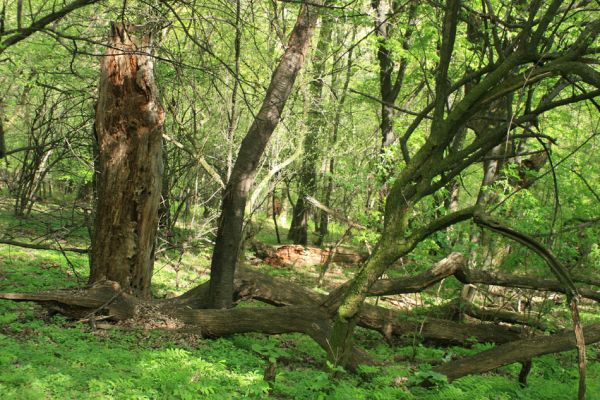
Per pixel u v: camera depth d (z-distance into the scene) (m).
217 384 7.33
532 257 12.72
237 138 16.34
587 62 7.19
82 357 7.76
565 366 11.77
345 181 16.11
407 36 17.12
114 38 10.38
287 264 22.12
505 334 12.16
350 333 7.77
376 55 21.80
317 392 7.47
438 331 11.92
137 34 10.49
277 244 25.47
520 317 13.22
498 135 7.81
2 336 8.19
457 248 11.21
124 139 10.58
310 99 17.72
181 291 14.62
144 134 10.60
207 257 20.41
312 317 10.17
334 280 20.38
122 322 10.01
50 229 12.73
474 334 12.08
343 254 22.86
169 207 15.35
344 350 7.79
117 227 10.70
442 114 7.89
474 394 8.14
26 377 6.55
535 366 11.22
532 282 11.37
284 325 10.20
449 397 7.94
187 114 16.55
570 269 12.06
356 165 21.44
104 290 10.16
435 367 9.12
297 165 21.73
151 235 11.02
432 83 18.30
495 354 9.12
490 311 13.26
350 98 23.19
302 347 11.04
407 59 17.05
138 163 10.63
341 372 7.86
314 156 22.66
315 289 18.28
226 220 11.25
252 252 22.84
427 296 15.98
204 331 10.30
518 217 13.23
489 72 8.19
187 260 19.20
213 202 18.06
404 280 11.21
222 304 11.13
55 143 13.36
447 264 11.05
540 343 9.14
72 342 8.58
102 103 10.60
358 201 21.86
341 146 22.20
